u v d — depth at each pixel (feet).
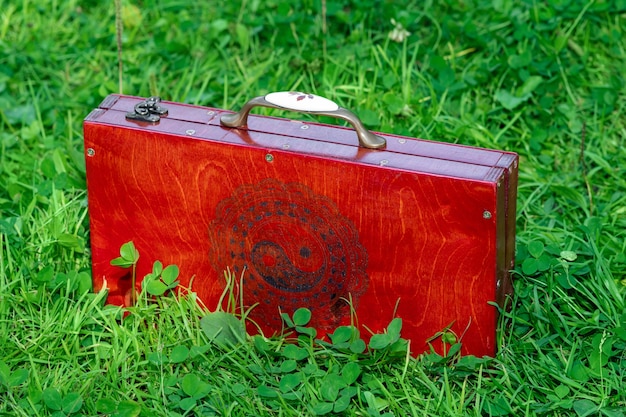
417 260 9.84
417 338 10.21
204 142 10.10
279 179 9.96
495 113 14.46
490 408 9.60
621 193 12.91
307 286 10.36
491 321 9.89
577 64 15.03
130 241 10.81
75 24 16.90
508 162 9.67
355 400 9.96
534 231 12.26
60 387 9.98
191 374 9.78
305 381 9.86
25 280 11.36
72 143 14.06
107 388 10.01
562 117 14.35
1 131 14.49
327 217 9.95
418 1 16.70
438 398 9.68
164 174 10.37
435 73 15.10
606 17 16.07
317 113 9.85
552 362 10.02
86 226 12.26
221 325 10.42
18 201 12.75
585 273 11.08
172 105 10.78
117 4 13.32
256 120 10.45
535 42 15.29
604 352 9.98
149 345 10.53
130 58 15.85
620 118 14.46
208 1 17.26
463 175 9.41
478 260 9.64
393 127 13.91
